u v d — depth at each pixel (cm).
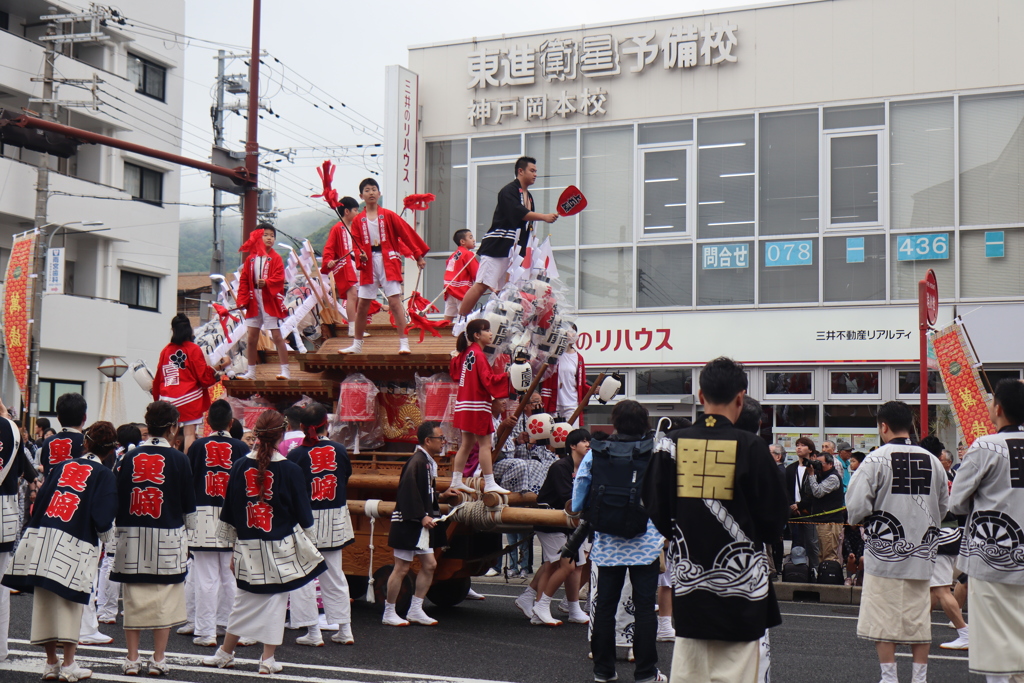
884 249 1762
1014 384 579
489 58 1997
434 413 941
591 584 688
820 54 1805
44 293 2417
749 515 447
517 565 1314
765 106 1833
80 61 2677
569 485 866
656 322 1880
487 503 863
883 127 1766
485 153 2006
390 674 686
